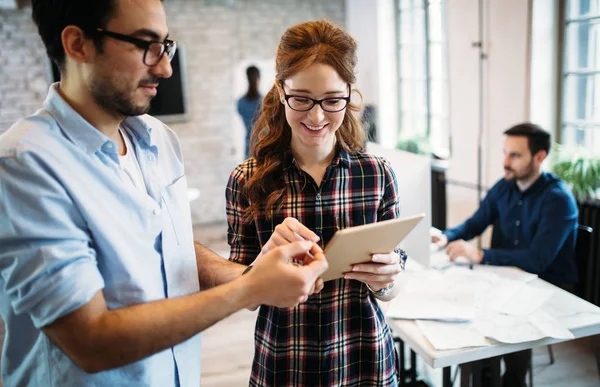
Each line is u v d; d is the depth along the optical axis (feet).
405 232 3.28
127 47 2.54
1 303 2.81
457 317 5.24
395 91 18.49
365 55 18.84
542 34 10.93
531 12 10.79
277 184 3.73
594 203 8.96
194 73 17.76
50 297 2.40
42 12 2.58
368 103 18.98
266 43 18.34
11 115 16.52
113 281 2.80
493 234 8.75
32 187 2.46
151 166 3.35
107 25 2.50
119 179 2.94
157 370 3.07
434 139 16.39
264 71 18.47
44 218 2.47
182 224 3.39
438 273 6.61
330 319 3.71
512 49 11.42
